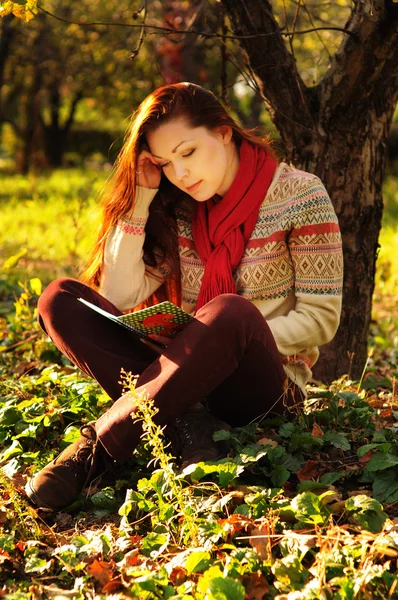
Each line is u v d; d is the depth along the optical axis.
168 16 6.51
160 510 2.49
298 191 2.90
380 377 4.69
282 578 2.11
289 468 2.69
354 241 4.13
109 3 15.06
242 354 2.55
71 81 20.83
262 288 2.94
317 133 4.01
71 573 2.29
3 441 3.18
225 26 4.39
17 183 20.83
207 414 2.83
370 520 2.31
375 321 6.44
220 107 2.93
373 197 4.13
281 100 4.01
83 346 2.75
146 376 2.55
